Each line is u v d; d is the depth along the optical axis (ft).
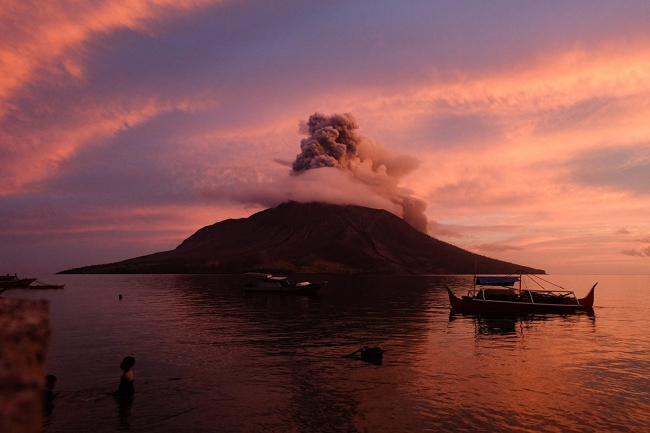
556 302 200.85
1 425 8.39
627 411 57.36
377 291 382.83
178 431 50.93
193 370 80.18
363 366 83.05
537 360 88.63
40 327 11.44
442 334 125.49
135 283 581.53
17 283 427.33
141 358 91.09
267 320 162.09
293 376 75.41
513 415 55.83
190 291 378.53
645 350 100.27
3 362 9.80
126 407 59.16
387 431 50.65
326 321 158.71
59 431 50.70
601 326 145.07
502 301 192.75
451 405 59.67
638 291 422.41
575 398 62.80
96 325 147.33
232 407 59.21
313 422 53.57
